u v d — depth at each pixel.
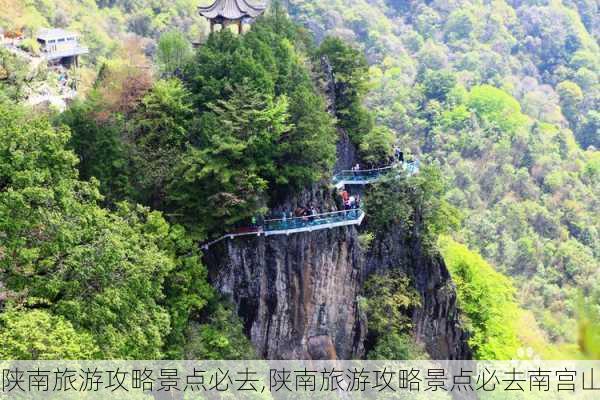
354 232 61.19
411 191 68.50
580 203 149.12
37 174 34.97
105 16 151.25
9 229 33.97
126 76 55.31
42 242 35.06
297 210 57.03
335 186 62.12
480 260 92.81
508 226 137.00
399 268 67.00
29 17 122.38
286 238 56.78
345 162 67.69
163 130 53.25
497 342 76.44
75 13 137.75
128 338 37.28
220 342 48.72
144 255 40.34
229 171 50.84
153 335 38.78
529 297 117.12
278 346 57.75
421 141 158.75
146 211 46.50
